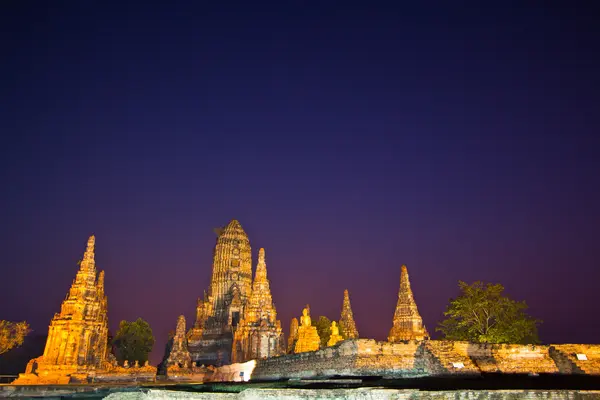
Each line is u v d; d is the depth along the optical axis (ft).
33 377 274.36
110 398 186.60
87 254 312.50
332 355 204.95
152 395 170.60
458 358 183.11
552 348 201.46
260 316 339.98
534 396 120.98
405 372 188.14
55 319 295.89
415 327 327.06
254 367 282.77
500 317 281.33
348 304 422.41
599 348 202.69
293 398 132.77
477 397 121.29
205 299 441.68
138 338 407.64
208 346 406.62
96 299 309.22
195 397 154.51
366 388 129.29
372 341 192.95
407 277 342.64
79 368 282.56
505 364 191.62
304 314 366.02
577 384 150.82
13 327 266.16
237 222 464.24
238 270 440.45
